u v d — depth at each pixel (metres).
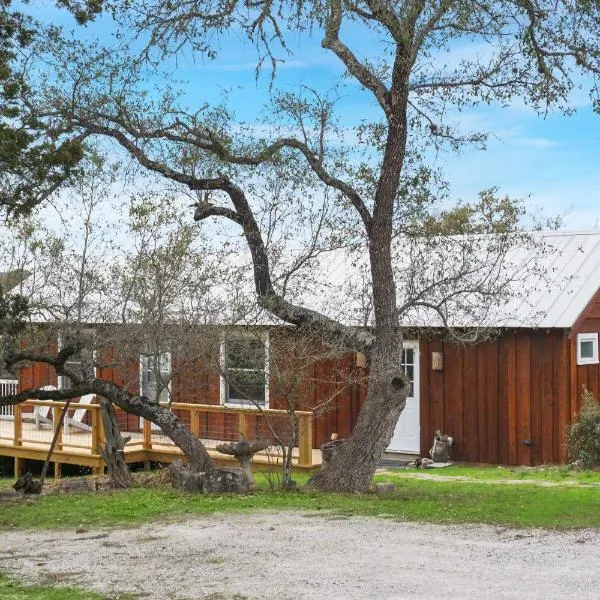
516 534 9.94
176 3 13.40
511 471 17.88
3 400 14.82
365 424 14.09
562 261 19.89
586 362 18.84
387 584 7.64
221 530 10.32
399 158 14.02
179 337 15.01
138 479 15.56
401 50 13.51
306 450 17.70
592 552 8.93
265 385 14.90
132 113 14.41
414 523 10.66
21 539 10.12
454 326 17.00
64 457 19.58
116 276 15.69
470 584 7.61
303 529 10.29
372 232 14.27
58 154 12.91
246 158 14.42
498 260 17.12
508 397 19.09
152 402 14.95
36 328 16.20
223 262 15.41
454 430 19.78
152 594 7.52
